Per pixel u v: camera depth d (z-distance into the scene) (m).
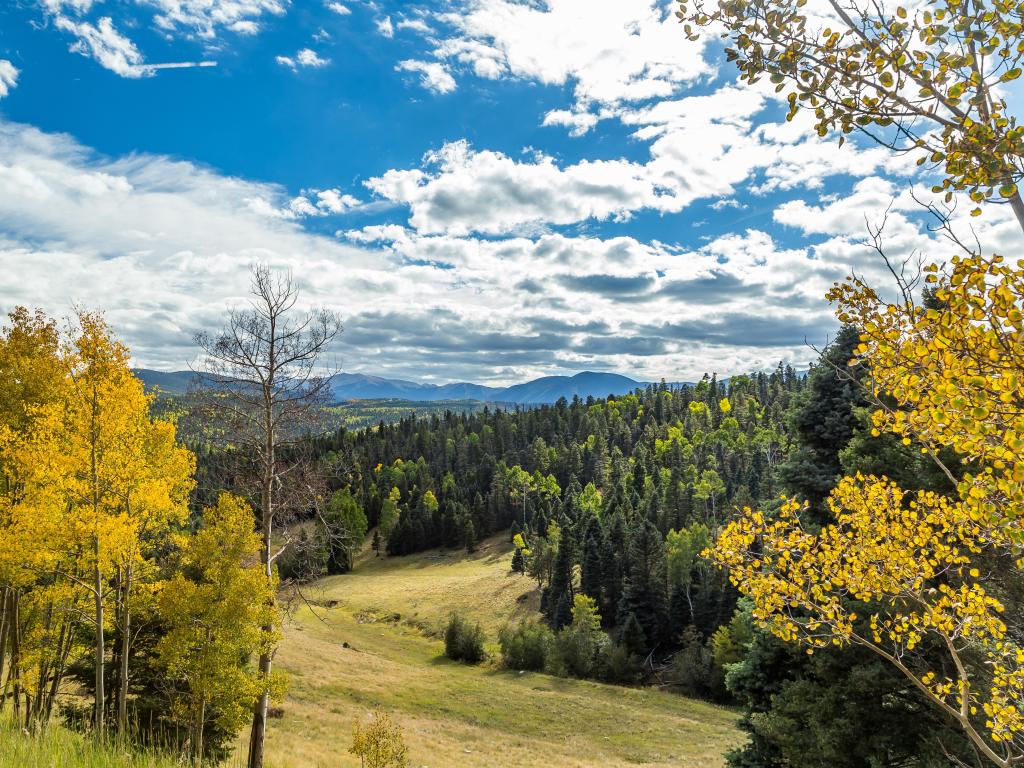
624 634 54.06
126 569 13.77
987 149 3.57
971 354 3.81
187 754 10.55
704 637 51.44
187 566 17.50
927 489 10.98
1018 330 3.61
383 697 38.22
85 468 12.76
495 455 138.75
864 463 11.95
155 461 14.44
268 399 13.45
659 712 41.28
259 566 13.48
